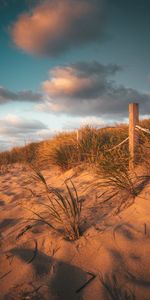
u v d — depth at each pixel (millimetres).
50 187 5172
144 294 1986
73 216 3035
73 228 2953
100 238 2721
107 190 3881
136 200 3291
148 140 4262
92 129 6789
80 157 5934
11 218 3930
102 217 3166
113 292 2057
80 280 2240
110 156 4516
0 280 2441
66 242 2787
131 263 2293
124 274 2197
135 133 4203
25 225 3496
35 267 2512
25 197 4855
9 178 7156
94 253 2521
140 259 2316
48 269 2457
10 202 4773
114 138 5715
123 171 3855
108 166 4094
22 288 2258
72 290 2156
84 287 2156
